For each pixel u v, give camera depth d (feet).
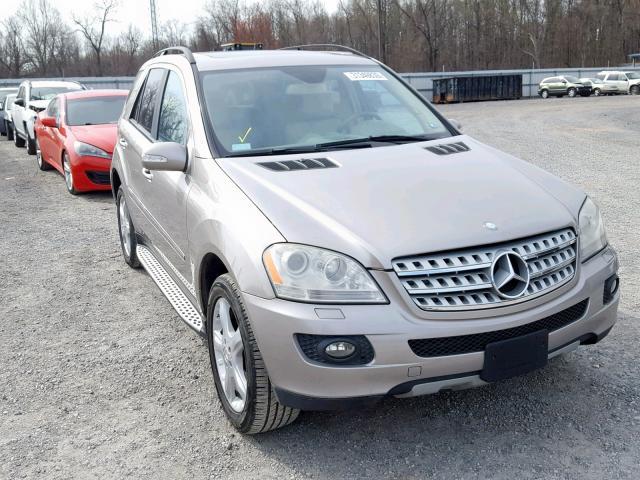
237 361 11.06
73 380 13.78
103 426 11.95
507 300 9.82
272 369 9.91
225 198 11.43
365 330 9.37
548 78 159.43
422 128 14.96
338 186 11.22
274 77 14.98
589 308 10.85
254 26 191.83
